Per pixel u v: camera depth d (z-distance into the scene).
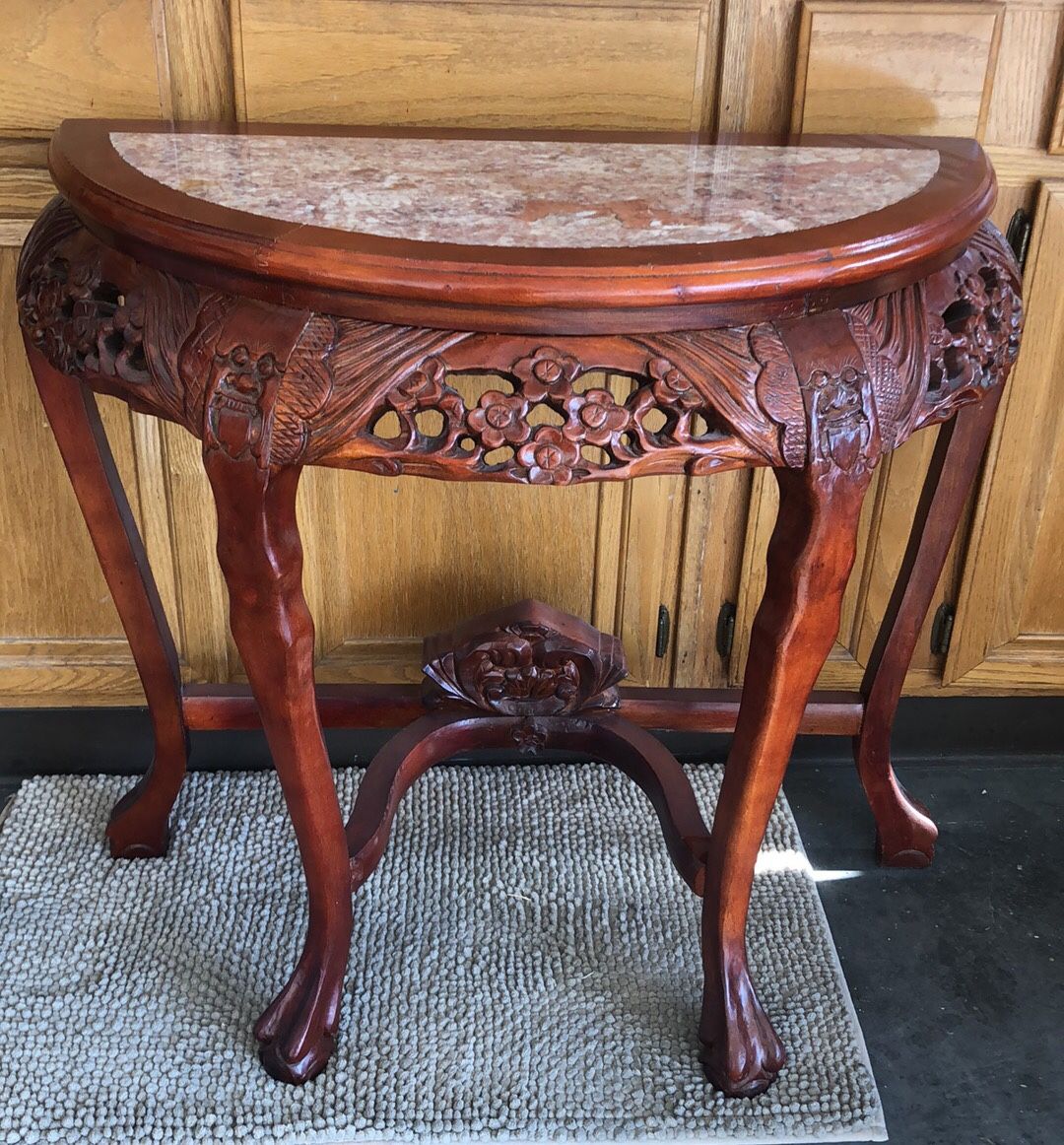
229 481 0.74
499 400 0.70
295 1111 0.96
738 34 1.04
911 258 0.73
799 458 0.73
